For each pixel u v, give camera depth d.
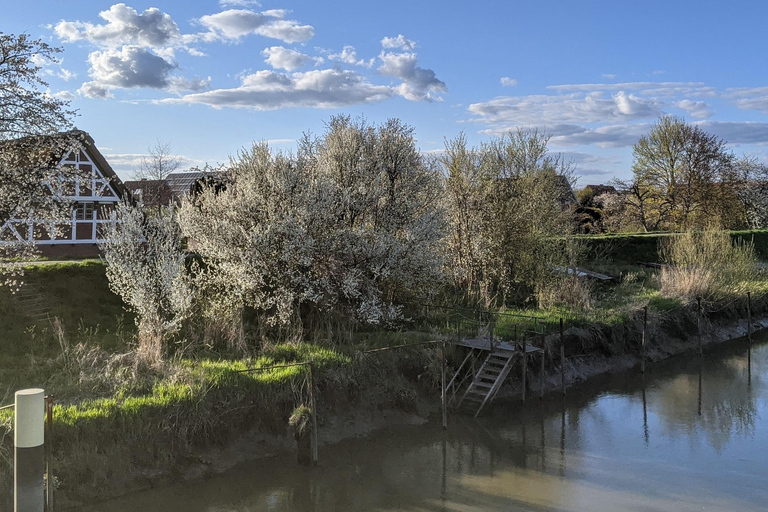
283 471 13.11
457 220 25.27
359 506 11.88
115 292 17.88
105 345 16.08
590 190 60.78
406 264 19.20
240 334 16.75
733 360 25.50
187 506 11.38
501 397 18.70
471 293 24.77
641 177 50.16
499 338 19.61
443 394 16.31
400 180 20.50
